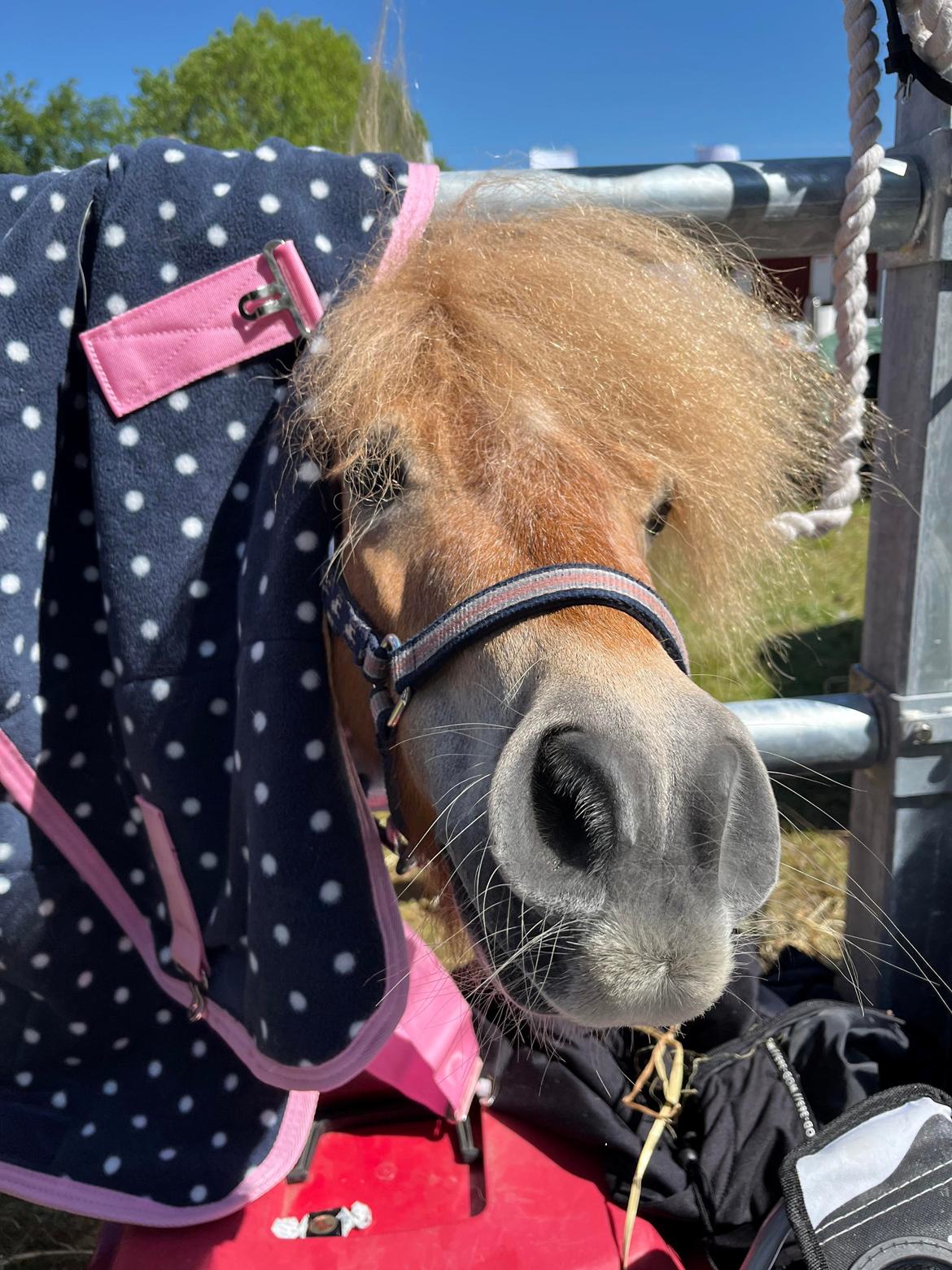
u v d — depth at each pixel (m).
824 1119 1.02
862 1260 0.76
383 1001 0.82
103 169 0.87
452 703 0.71
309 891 0.81
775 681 2.72
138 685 0.87
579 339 0.78
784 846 1.88
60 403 0.90
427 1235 0.93
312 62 22.67
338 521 0.82
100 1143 0.96
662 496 0.85
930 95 1.02
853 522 3.30
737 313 0.91
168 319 0.84
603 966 0.58
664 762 0.59
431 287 0.80
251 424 0.86
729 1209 0.95
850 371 1.01
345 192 0.88
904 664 1.15
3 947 0.94
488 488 0.72
